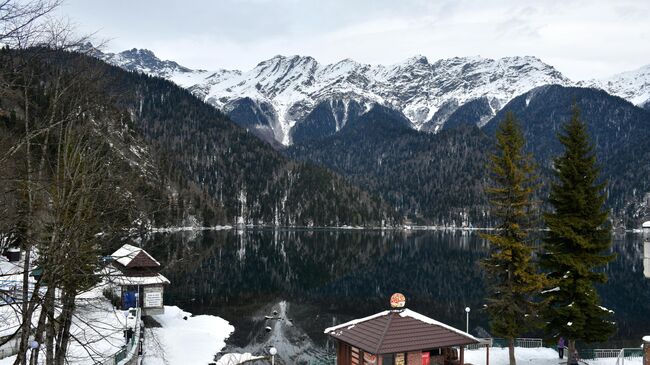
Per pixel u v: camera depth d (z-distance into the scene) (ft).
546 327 110.42
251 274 314.55
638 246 564.71
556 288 109.70
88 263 53.26
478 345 133.90
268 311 209.36
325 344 159.02
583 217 107.65
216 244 478.59
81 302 107.45
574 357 111.75
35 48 38.32
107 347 106.63
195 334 156.97
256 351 147.84
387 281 300.81
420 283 294.87
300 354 147.13
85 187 55.01
